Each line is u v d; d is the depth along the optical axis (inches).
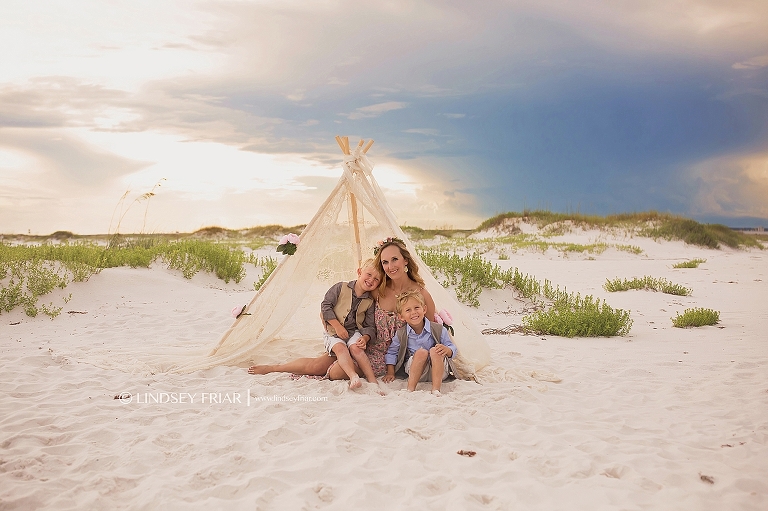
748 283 602.2
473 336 256.5
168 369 246.7
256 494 131.3
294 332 302.8
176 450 156.6
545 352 299.7
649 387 228.1
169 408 194.5
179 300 433.1
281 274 265.4
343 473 143.3
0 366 240.8
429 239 1259.8
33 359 249.8
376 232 283.0
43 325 343.0
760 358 275.0
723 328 366.3
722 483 138.9
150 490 132.9
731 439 169.5
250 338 265.7
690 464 150.3
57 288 403.9
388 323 235.6
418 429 173.6
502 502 128.9
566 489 135.3
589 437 169.8
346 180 265.6
